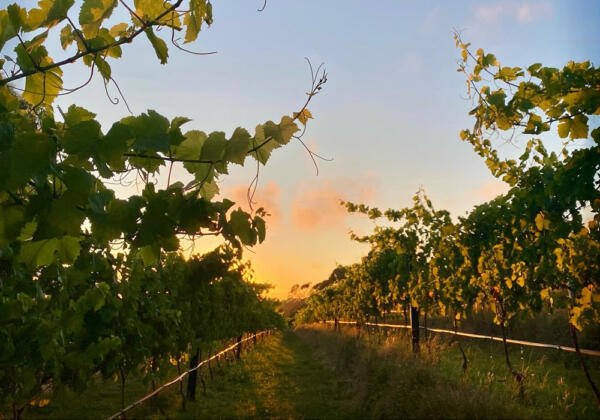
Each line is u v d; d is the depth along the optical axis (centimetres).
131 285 569
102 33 198
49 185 156
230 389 1167
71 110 175
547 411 639
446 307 1125
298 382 1204
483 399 616
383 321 2092
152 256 198
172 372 909
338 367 1259
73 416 793
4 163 146
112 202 170
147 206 174
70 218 155
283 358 1852
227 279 1162
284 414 855
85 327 513
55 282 389
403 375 759
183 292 882
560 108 445
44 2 177
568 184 483
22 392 430
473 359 1058
